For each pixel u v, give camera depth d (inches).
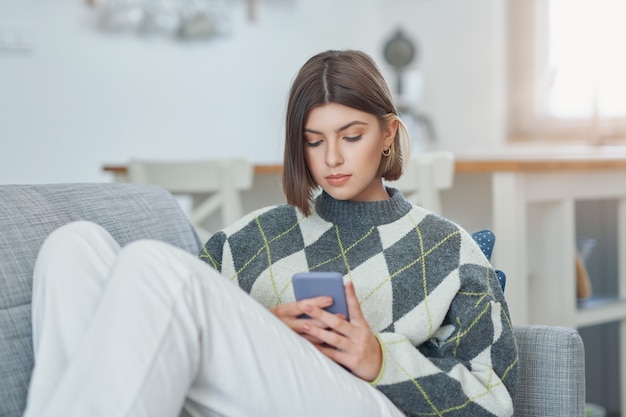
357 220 60.6
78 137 188.2
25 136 180.5
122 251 45.5
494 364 56.7
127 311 43.3
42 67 182.5
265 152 221.5
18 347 52.9
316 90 56.4
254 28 216.2
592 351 134.6
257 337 48.5
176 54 203.0
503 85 217.2
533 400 60.8
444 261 58.8
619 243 120.7
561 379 60.2
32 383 46.1
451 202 124.6
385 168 61.2
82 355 42.4
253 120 218.2
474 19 221.1
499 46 217.2
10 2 177.8
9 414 50.4
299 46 226.4
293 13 224.5
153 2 196.7
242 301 48.6
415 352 54.7
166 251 46.1
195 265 47.0
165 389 43.4
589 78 203.8
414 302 58.2
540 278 114.8
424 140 224.8
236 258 62.5
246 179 114.2
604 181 114.9
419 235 59.8
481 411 54.7
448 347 57.2
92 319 43.6
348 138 56.7
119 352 42.4
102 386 41.6
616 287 130.0
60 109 185.3
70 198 65.3
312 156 58.1
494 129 219.1
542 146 211.6
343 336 53.2
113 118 193.3
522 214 106.1
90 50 189.2
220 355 47.1
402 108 214.7
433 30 228.4
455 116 225.5
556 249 112.8
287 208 63.8
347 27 235.6
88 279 49.1
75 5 186.7
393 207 60.8
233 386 47.8
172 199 76.2
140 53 197.2
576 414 60.3
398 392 54.1
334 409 50.8
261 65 219.0
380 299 58.4
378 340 54.4
